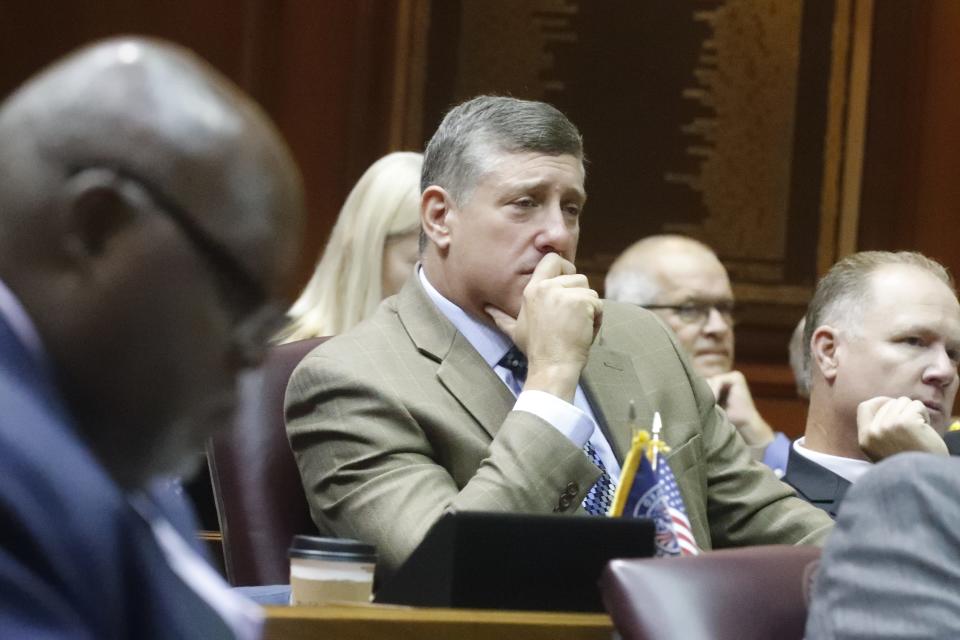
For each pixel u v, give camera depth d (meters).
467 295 10.37
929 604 6.16
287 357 10.93
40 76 3.77
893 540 6.32
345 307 14.17
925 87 22.66
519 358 10.41
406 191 14.19
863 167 22.66
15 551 3.41
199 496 12.31
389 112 22.28
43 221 3.64
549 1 22.61
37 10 22.11
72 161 3.64
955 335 11.81
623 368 10.76
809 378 12.30
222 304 3.79
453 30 22.50
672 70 22.73
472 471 9.94
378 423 9.98
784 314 22.53
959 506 6.32
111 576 3.53
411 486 9.66
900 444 11.20
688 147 22.67
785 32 22.70
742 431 16.70
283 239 3.82
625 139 22.69
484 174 10.23
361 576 7.77
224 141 3.72
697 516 10.45
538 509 9.22
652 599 6.66
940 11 22.67
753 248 22.64
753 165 22.69
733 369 22.38
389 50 22.34
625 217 22.66
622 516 8.28
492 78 22.53
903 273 11.92
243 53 22.22
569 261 10.26
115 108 3.66
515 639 6.83
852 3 22.64
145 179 3.66
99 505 3.53
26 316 3.66
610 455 10.35
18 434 3.46
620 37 22.70
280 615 6.62
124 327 3.69
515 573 7.57
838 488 11.95
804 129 22.66
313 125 22.20
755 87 22.69
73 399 3.72
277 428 10.65
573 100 22.64
